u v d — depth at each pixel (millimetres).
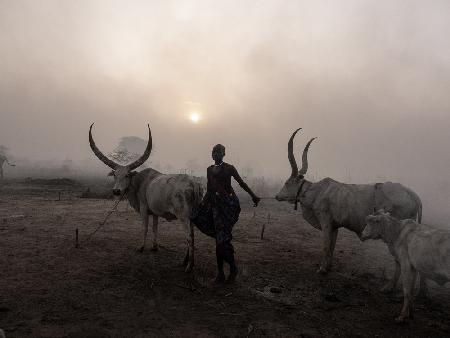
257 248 7504
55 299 4355
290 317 4219
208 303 4508
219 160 5168
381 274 6078
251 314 4246
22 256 6031
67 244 6941
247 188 5227
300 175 6398
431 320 4293
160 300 4520
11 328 3580
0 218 9453
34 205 12398
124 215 10852
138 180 6641
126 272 5488
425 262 4035
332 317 4281
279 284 5363
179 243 7594
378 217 4703
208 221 5152
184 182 5863
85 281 5008
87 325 3738
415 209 5605
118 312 4102
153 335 3605
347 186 6047
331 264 6309
